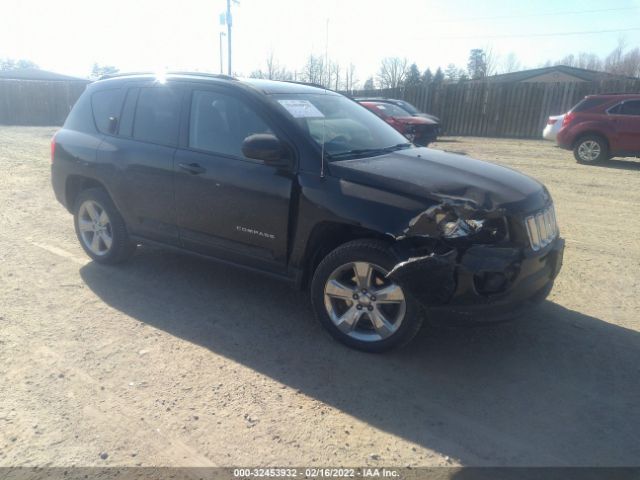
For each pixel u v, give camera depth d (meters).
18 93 25.38
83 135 5.15
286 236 3.89
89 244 5.36
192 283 4.89
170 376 3.37
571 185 9.85
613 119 12.15
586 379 3.44
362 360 3.61
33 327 3.97
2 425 2.86
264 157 3.75
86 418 2.94
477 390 3.29
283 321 4.18
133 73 5.07
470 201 3.33
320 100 4.65
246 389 3.25
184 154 4.36
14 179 9.76
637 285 4.96
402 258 3.38
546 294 3.76
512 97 20.30
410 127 15.05
